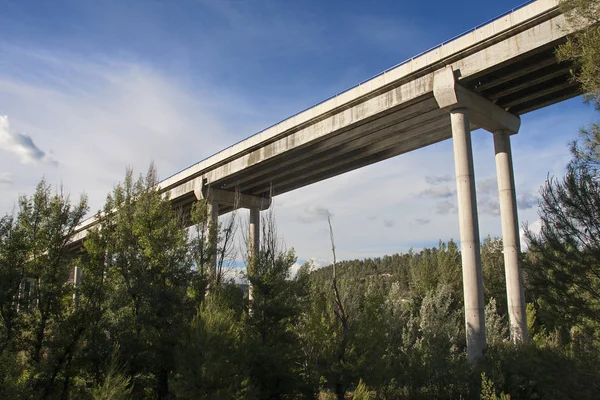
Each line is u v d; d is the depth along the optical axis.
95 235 20.73
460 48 23.62
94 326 17.78
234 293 20.30
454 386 17.59
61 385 16.81
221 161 42.59
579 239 11.26
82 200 18.88
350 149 34.47
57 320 17.38
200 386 13.29
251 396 13.63
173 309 17.98
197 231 22.36
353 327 18.73
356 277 29.83
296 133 34.59
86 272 19.53
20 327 16.41
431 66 25.08
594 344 10.62
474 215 23.30
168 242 19.94
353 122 29.77
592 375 9.94
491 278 40.06
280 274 18.97
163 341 16.92
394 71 26.91
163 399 16.81
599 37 10.93
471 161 23.98
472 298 22.34
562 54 12.20
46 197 18.19
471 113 25.39
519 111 28.84
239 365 14.63
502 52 22.12
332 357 18.02
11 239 16.75
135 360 16.92
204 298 19.00
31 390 14.34
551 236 11.70
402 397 18.94
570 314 11.16
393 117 28.41
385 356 19.77
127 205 21.09
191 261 20.03
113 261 20.03
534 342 17.47
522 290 25.17
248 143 39.06
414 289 43.31
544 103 27.78
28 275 17.16
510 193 27.16
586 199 11.07
